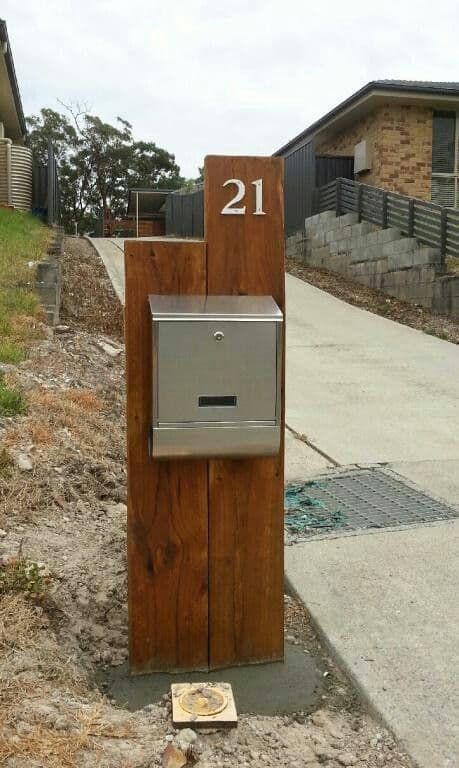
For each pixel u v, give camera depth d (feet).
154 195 102.12
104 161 146.82
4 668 7.63
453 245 38.96
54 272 31.71
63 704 7.24
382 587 10.50
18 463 13.21
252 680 8.46
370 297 44.04
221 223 8.28
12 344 21.66
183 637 8.53
